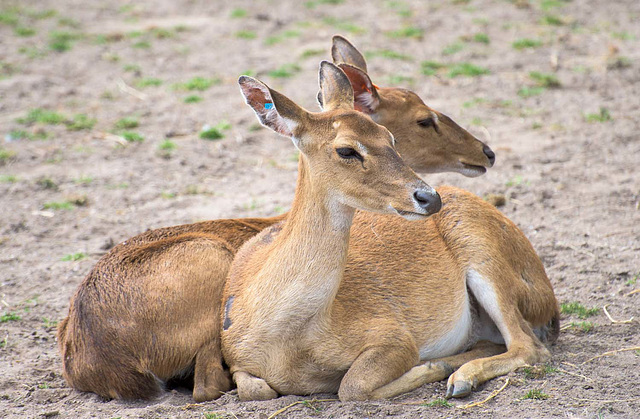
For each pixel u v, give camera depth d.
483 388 8.97
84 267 13.16
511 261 10.29
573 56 24.02
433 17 28.67
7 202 15.88
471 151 12.33
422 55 24.47
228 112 20.75
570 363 9.48
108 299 9.15
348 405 8.52
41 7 31.59
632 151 17.25
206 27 28.55
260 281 8.94
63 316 11.61
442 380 9.30
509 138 18.34
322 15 29.50
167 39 27.19
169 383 9.49
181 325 9.10
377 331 9.12
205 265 9.45
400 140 11.92
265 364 8.96
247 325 8.97
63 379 9.83
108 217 15.15
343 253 8.69
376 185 8.40
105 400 9.15
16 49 26.19
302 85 22.05
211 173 17.22
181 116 20.55
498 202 14.89
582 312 11.03
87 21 29.66
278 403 8.73
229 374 9.27
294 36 26.75
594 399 8.54
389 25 27.77
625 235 13.43
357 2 31.31
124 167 17.52
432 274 9.88
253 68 23.83
